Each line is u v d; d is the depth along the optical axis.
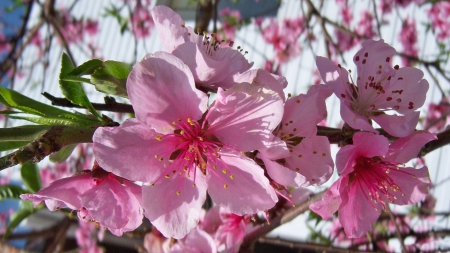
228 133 0.09
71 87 0.10
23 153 0.08
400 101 0.12
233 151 0.09
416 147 0.11
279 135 0.10
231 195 0.09
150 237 0.18
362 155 0.11
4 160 0.08
